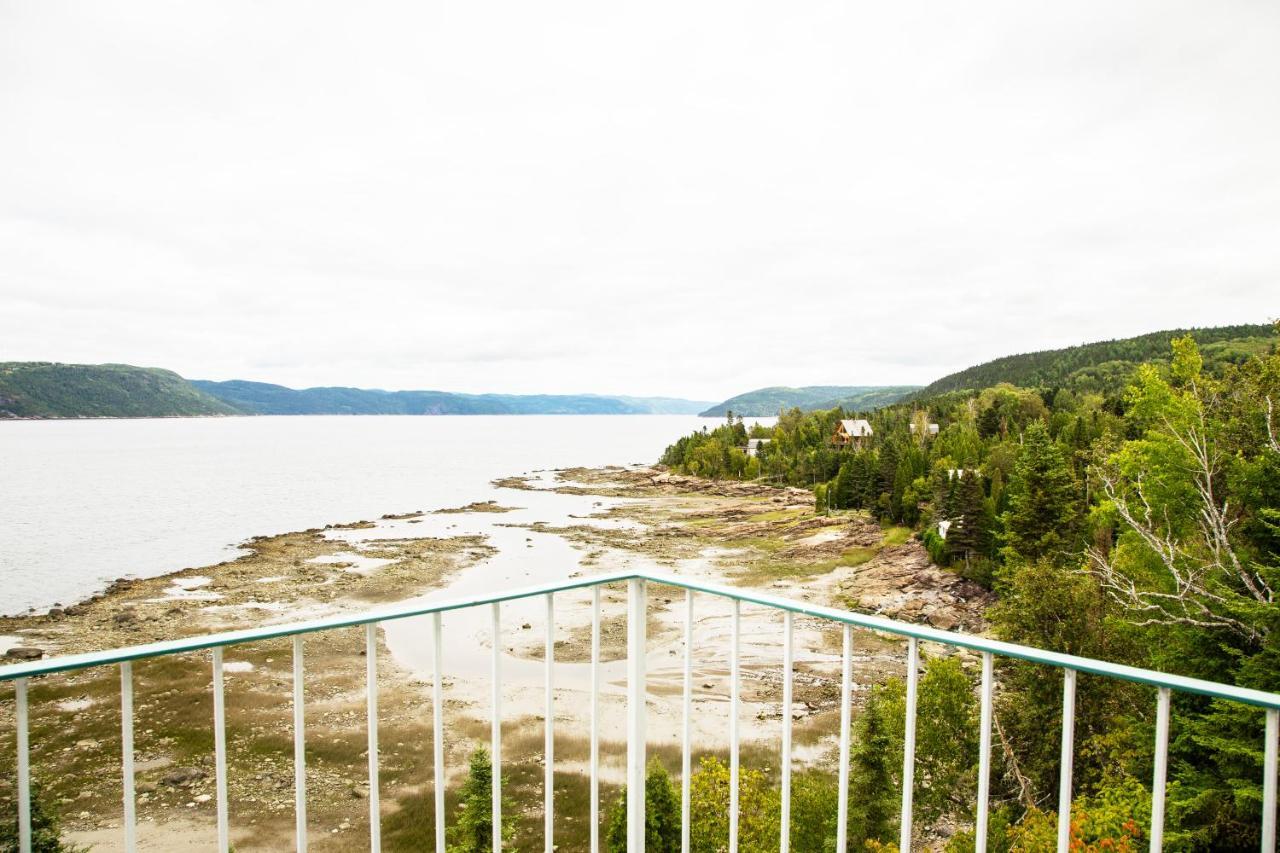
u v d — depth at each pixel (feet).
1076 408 228.84
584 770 53.06
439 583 120.26
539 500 245.86
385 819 47.93
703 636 87.97
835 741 57.06
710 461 320.70
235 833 46.47
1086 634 44.27
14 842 11.51
